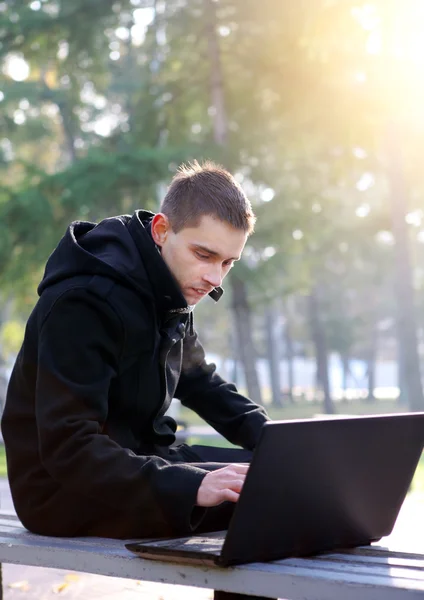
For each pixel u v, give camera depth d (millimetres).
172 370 2357
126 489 1986
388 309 48375
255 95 18375
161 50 18969
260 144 18516
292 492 1814
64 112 28672
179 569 1833
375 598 1607
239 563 1796
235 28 17875
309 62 17172
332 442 1861
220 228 2121
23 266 17328
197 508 1989
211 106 19203
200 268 2162
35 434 2221
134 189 17156
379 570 1754
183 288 2207
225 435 2598
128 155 17047
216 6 17797
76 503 2131
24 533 2238
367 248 25953
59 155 34688
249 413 2553
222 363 55250
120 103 28781
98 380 2074
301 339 51844
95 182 16688
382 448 2002
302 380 70188
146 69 19453
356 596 1627
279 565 1802
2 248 16828
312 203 19109
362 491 1997
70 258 2174
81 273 2148
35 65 19906
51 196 17172
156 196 17812
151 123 19109
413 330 18172
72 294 2086
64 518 2146
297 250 19938
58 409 2047
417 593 1567
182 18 17922
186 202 2154
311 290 33625
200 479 1965
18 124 28578
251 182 18969
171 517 1965
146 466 1997
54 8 19281
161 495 1964
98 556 1940
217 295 2352
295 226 18953
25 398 2248
